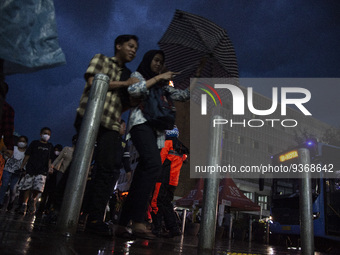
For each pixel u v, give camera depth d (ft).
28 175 21.72
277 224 34.73
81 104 8.50
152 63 9.48
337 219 29.68
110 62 9.23
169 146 14.64
